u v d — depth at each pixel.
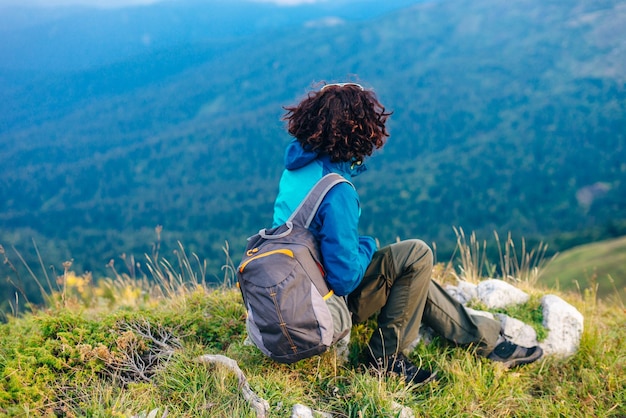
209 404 2.07
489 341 2.70
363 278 2.46
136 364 2.37
